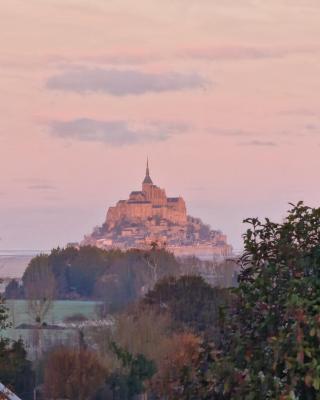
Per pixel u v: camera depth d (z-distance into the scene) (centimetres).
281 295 4434
